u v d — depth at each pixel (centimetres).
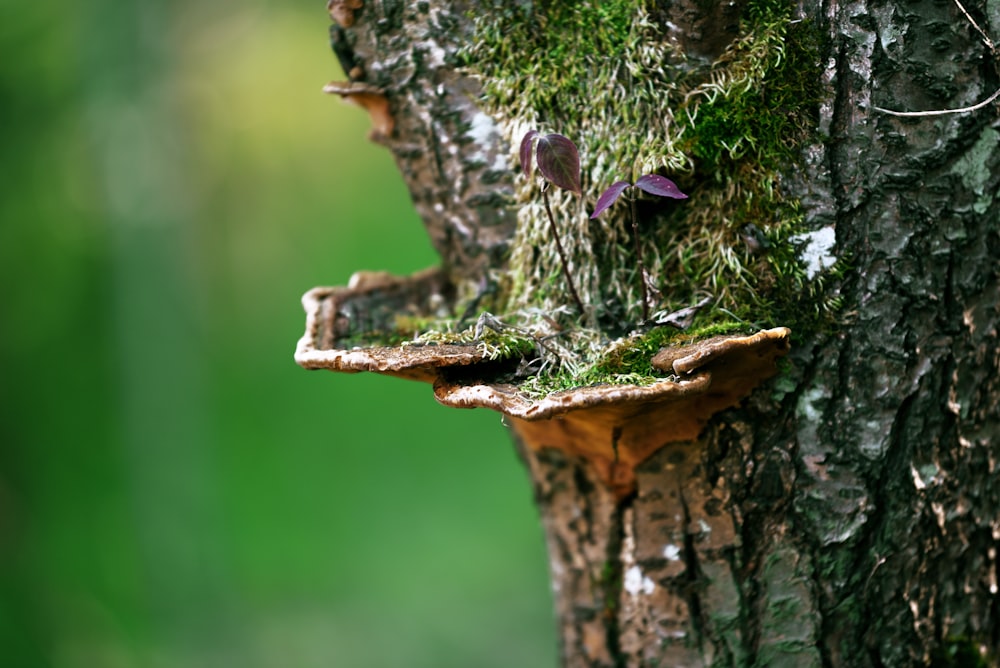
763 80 85
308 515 314
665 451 88
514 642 248
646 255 88
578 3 87
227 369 353
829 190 85
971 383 87
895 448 86
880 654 88
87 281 265
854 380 86
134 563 269
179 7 287
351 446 334
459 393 83
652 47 86
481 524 300
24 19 228
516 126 89
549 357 86
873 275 85
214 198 336
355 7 89
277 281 372
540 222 89
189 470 268
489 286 92
